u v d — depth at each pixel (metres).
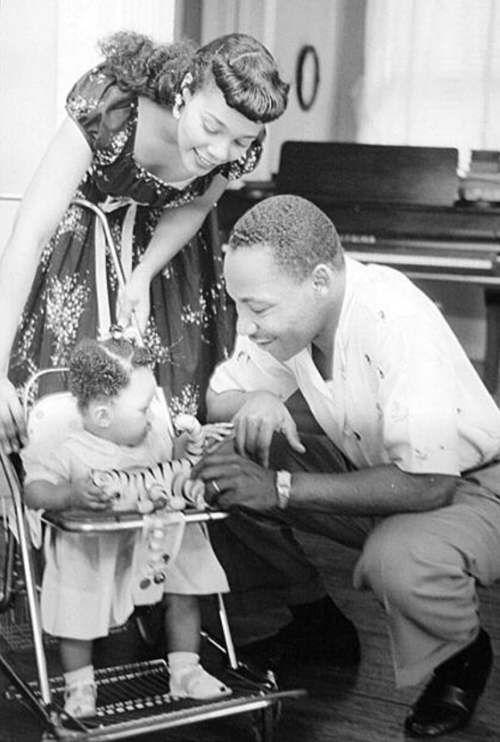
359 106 5.89
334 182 5.45
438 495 2.23
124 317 2.56
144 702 2.21
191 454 2.24
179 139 2.36
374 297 2.27
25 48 3.80
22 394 2.40
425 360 2.21
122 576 2.19
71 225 2.65
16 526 2.27
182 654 2.28
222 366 2.61
